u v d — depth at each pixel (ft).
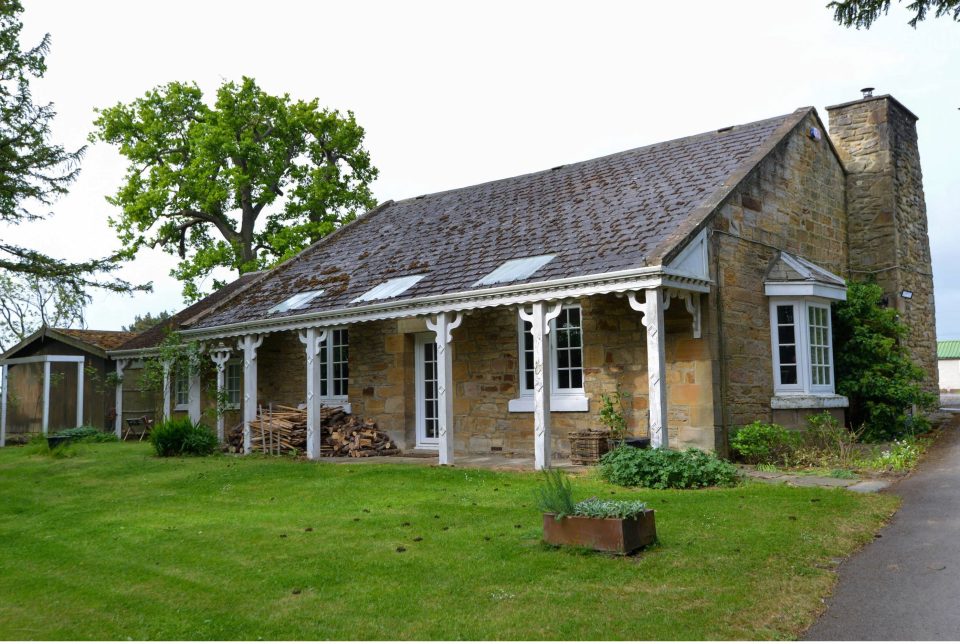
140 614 16.14
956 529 21.34
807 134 46.57
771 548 19.35
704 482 28.89
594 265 33.55
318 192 99.14
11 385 72.33
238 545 22.07
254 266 96.17
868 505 24.47
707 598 15.74
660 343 31.40
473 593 16.49
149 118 96.27
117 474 40.11
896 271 49.85
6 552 22.80
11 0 50.01
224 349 52.90
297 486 33.30
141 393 68.23
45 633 15.12
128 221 95.09
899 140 52.90
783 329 40.32
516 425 42.98
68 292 64.28
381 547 20.94
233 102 95.35
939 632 13.94
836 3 36.99
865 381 42.50
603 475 31.50
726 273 36.65
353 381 51.62
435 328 38.81
